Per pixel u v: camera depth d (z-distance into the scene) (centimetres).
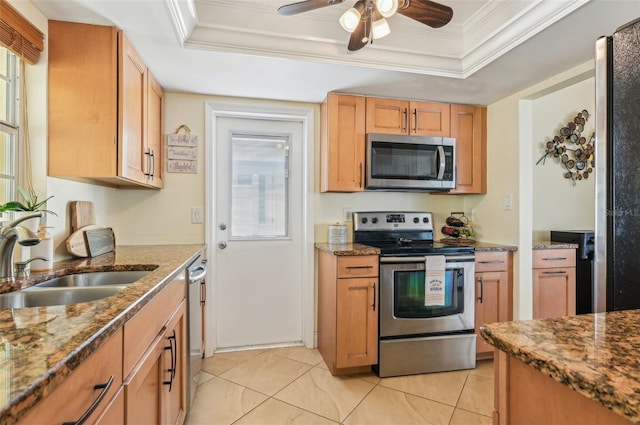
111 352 79
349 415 180
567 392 55
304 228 274
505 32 175
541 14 155
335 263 219
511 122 250
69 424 60
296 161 277
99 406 72
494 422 71
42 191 150
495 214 266
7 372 52
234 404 189
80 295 116
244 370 230
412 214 286
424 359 228
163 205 245
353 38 160
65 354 59
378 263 223
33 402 48
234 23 179
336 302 218
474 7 187
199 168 251
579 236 267
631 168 102
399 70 204
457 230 282
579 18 149
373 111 251
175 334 146
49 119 152
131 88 171
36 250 136
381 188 254
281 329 275
